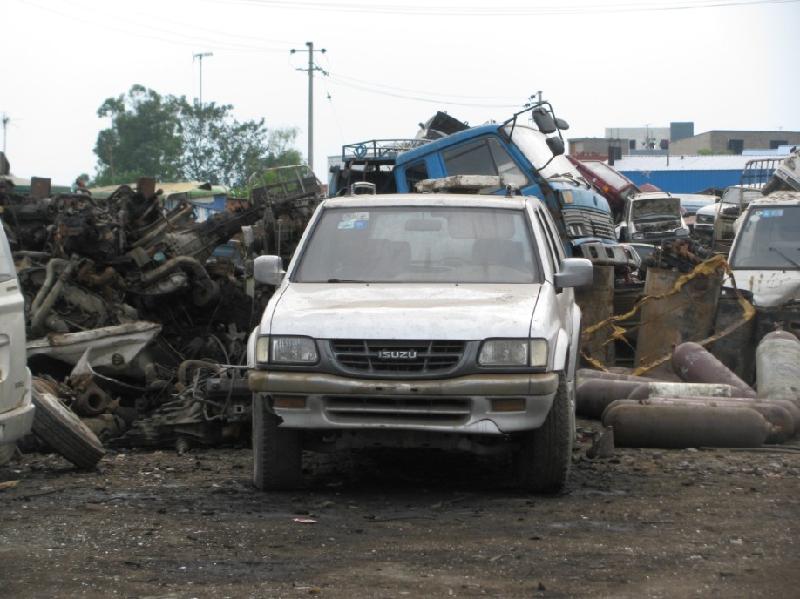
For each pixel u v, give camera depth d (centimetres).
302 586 634
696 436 1212
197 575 659
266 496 922
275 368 893
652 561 693
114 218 1466
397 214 1052
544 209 1152
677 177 8550
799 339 1620
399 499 909
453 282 990
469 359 870
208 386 1220
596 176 3806
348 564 686
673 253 1803
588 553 714
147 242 1512
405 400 874
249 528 790
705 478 1021
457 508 868
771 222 1889
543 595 614
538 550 722
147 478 1031
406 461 1105
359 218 1052
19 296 966
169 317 1536
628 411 1219
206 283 1518
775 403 1284
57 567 679
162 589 628
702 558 702
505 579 650
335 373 881
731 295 1722
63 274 1380
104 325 1395
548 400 877
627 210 4988
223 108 10350
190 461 1152
